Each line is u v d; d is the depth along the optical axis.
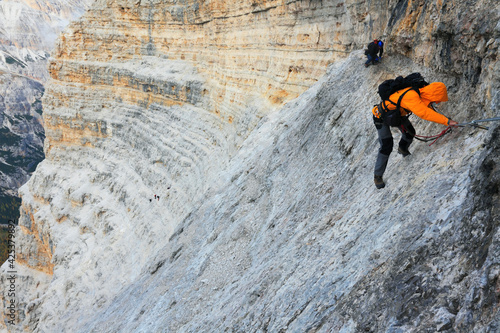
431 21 7.33
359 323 3.91
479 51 5.25
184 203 26.31
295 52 21.73
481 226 3.52
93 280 27.00
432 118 4.77
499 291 2.94
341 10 18.19
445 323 3.15
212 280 10.05
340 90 10.87
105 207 33.59
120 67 39.50
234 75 27.69
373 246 4.81
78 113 41.91
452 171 4.59
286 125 14.67
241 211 12.43
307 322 4.75
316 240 6.71
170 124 33.50
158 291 12.82
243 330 6.26
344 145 8.84
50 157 45.34
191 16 32.72
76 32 41.44
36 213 42.22
